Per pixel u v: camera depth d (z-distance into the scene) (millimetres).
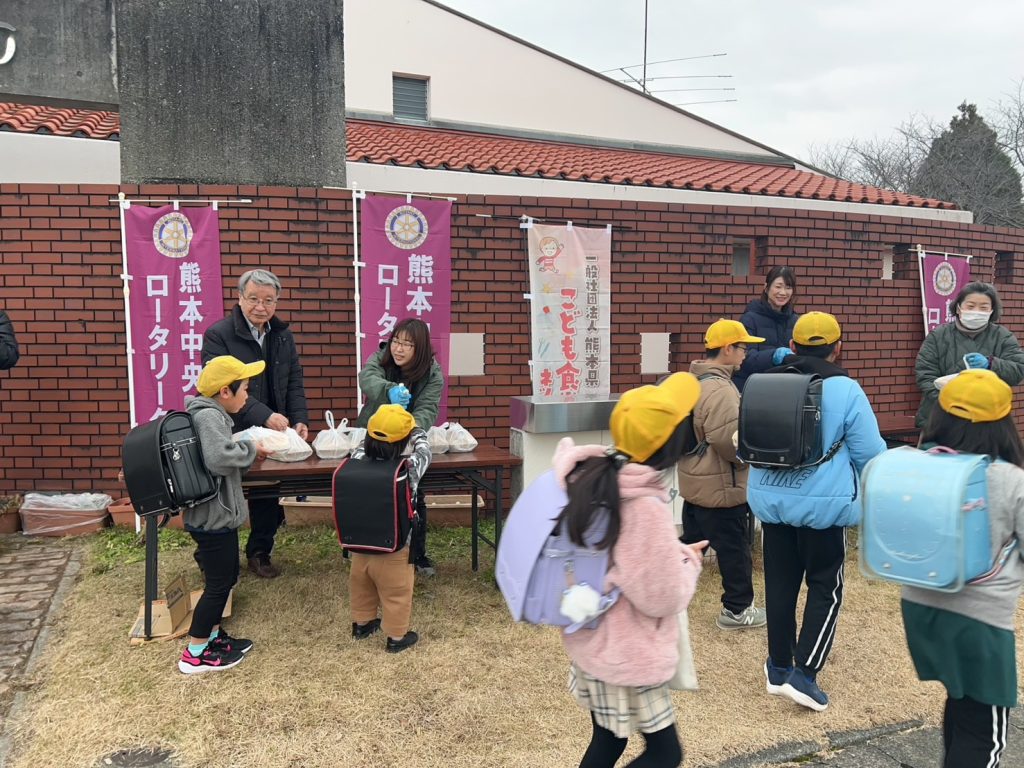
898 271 7293
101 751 2760
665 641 2008
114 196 5352
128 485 3215
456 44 11078
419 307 5762
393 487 3406
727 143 12219
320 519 5711
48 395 5426
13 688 3205
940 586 2074
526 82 11367
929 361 5281
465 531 5734
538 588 1979
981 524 2111
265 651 3605
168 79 5426
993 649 2137
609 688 2006
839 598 3178
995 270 7949
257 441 3928
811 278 6789
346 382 5746
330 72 5723
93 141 6168
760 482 3186
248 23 5527
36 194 5305
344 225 5625
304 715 3035
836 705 3229
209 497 3223
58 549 5051
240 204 5449
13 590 4320
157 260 5371
